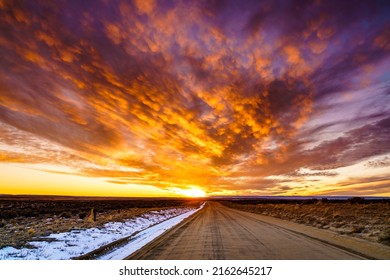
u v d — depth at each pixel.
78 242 13.45
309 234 13.82
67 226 19.53
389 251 9.10
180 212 47.84
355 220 19.30
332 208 35.44
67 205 62.09
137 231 18.61
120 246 12.46
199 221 24.72
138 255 9.91
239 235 14.01
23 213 33.66
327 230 15.26
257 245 10.80
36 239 13.89
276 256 8.77
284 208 42.69
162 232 17.05
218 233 15.16
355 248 9.70
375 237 11.87
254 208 52.62
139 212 39.12
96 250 11.56
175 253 9.87
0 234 15.54
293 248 9.93
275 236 13.30
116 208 53.19
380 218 19.86
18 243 12.60
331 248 9.77
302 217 24.88
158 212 42.66
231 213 38.59
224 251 9.80
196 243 11.88
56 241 13.50
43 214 35.19
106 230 18.31
